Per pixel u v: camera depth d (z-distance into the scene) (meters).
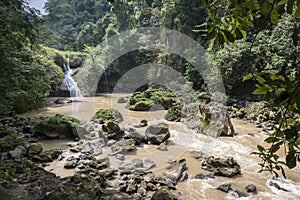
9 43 5.70
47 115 9.86
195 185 4.28
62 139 7.02
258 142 6.57
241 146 6.23
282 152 5.50
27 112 10.34
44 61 12.98
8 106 6.80
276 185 4.27
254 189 4.12
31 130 7.47
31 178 4.30
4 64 5.95
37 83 7.46
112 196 3.82
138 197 3.83
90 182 4.13
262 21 0.91
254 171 4.84
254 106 9.70
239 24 1.09
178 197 3.88
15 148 5.71
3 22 5.40
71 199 3.48
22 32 6.04
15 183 4.09
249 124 8.52
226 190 4.08
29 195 3.70
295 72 9.37
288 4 0.82
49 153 5.62
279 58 9.86
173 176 4.46
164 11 15.42
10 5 5.81
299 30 0.95
